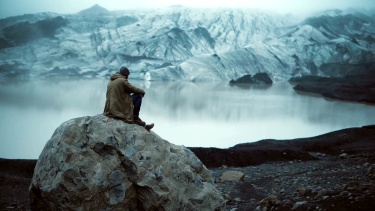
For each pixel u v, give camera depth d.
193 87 129.25
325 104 85.56
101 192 8.79
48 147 9.04
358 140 34.56
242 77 151.88
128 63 180.00
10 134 48.91
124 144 9.17
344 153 28.48
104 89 115.50
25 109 72.62
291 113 71.12
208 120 63.44
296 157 28.42
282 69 169.88
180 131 53.09
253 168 24.67
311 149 32.31
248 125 58.34
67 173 8.59
